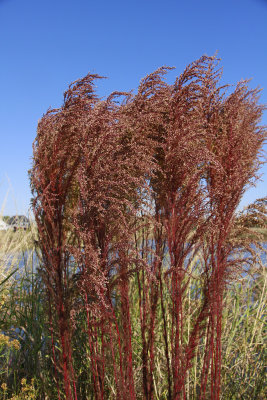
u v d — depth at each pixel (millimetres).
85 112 2973
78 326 3543
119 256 2838
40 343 3492
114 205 2674
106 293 2848
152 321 3172
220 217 2963
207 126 3193
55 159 2922
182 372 2947
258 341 4043
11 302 4070
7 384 3643
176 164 2896
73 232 3125
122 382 2855
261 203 3102
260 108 3467
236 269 3070
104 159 2750
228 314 4273
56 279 2922
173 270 2889
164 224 3070
